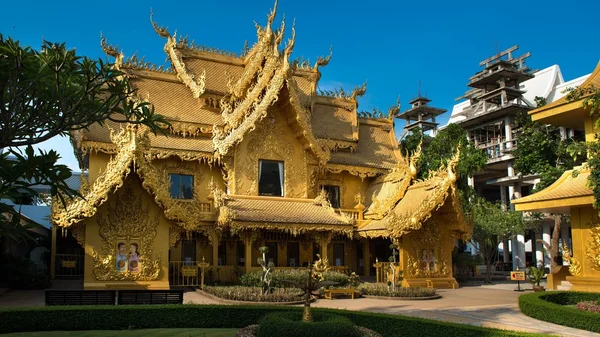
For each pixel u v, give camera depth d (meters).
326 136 37.00
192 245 30.44
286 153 33.31
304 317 13.26
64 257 30.17
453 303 22.89
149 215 23.69
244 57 38.66
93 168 29.53
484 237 37.34
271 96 31.52
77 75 11.29
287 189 32.91
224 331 14.96
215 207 28.97
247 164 32.16
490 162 59.97
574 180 25.52
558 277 28.72
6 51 10.19
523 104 63.31
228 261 30.72
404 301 23.36
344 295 24.58
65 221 22.14
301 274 25.05
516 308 21.08
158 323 15.73
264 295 21.52
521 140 37.88
